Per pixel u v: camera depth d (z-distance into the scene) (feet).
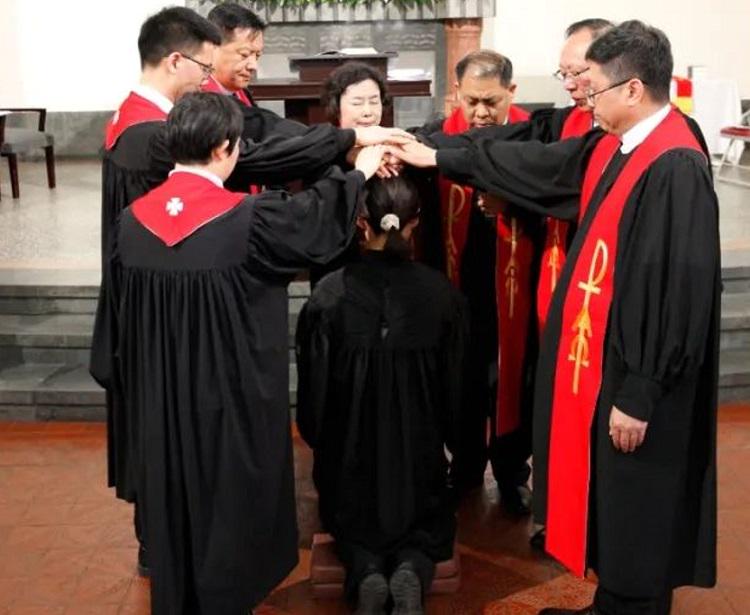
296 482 12.94
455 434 9.82
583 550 8.70
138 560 10.85
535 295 10.75
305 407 9.75
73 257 18.56
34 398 14.97
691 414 8.22
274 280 8.35
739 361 15.75
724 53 31.94
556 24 31.32
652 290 7.72
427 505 9.83
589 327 8.41
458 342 9.46
